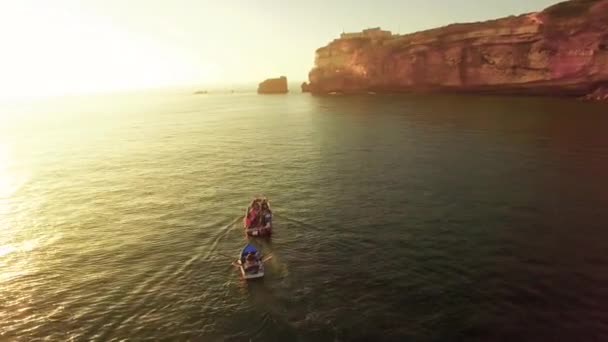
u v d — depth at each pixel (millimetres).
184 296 23656
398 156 54031
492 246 27984
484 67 114750
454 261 26250
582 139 55844
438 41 129125
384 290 23328
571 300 21625
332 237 30719
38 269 27734
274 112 133000
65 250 30594
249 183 46094
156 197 42656
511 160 48062
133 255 29281
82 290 24828
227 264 27281
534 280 23625
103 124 122250
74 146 79812
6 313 22672
